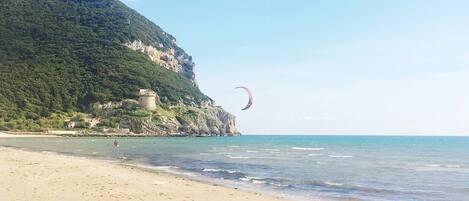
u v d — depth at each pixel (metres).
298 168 49.31
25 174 30.12
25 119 197.62
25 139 146.62
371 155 85.38
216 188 27.72
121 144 120.25
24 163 38.81
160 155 70.81
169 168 45.28
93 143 119.81
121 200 21.47
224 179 35.81
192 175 38.25
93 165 40.62
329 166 53.44
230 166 50.16
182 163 53.66
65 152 71.25
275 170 46.12
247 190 29.22
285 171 45.25
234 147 117.56
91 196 22.16
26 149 76.69
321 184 34.47
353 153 93.44
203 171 42.72
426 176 43.09
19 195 21.44
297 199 25.59
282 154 81.88
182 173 39.88
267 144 158.12
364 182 36.97
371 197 28.17
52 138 165.75
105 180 29.16
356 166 54.31
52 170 34.03
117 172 35.34
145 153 75.75
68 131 192.88
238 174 40.56
